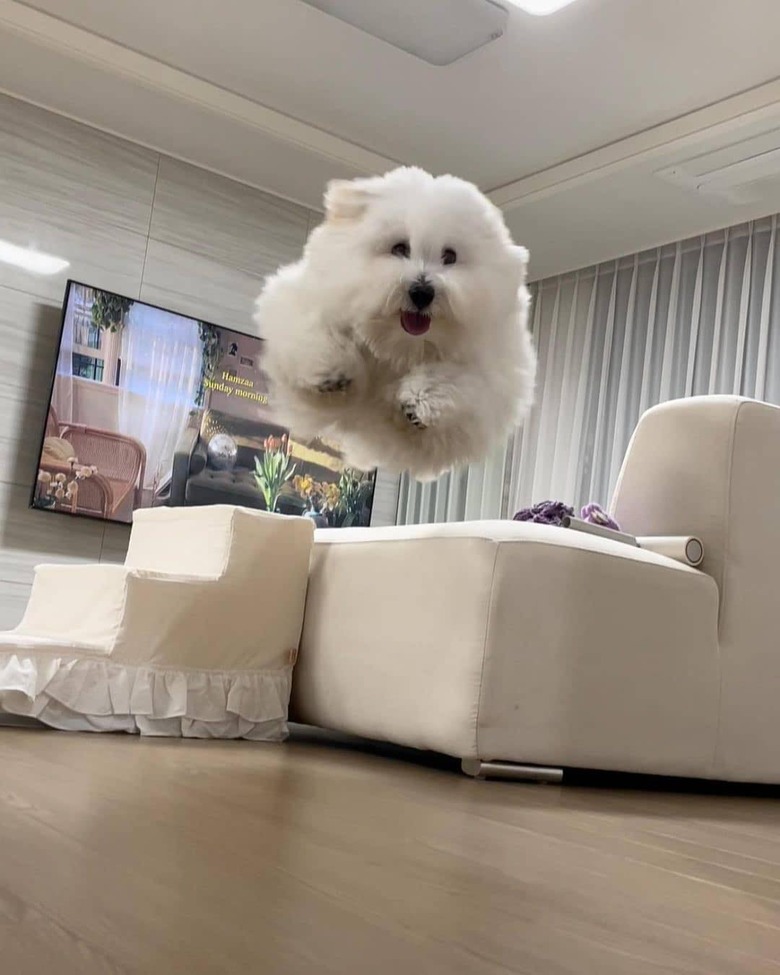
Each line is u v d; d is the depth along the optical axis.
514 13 3.36
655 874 1.12
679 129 3.88
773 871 1.23
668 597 2.12
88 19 3.71
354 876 0.92
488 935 0.76
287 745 2.17
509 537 1.96
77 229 4.28
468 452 1.77
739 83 3.66
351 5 3.37
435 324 1.76
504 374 1.84
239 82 4.02
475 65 3.70
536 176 4.41
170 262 4.52
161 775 1.47
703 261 4.51
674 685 2.11
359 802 1.42
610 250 4.84
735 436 2.27
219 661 2.20
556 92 3.83
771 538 2.29
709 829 1.57
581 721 1.98
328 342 1.75
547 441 4.98
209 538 2.31
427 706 1.98
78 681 2.00
